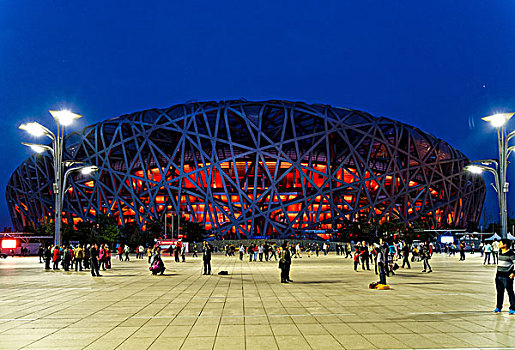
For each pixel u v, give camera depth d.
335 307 12.89
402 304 13.39
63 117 27.98
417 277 23.47
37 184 114.56
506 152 27.66
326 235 99.44
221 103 104.50
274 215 99.62
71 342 8.74
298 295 15.87
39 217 116.56
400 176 103.38
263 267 34.56
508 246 11.60
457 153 113.31
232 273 27.72
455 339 8.70
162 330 9.82
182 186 101.12
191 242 93.50
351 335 9.13
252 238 97.50
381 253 18.11
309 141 99.81
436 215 110.00
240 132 100.50
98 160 106.06
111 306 13.54
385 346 8.20
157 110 106.94
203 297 15.55
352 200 102.19
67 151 109.62
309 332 9.45
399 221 98.81
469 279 22.14
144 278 24.22
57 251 30.12
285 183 100.75
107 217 86.00
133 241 85.62
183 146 99.50
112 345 8.48
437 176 107.88
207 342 8.63
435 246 80.00
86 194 108.94
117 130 103.62
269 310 12.47
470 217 121.06
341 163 100.06
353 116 103.00
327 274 26.09
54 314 12.09
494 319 10.80
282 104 102.00
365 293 16.31
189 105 104.81
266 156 98.19
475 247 82.44
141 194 103.19
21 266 38.44
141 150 101.62
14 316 11.80
